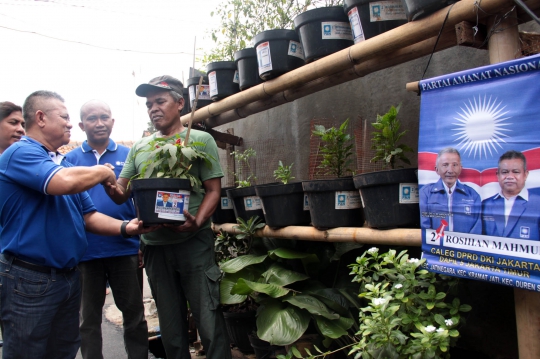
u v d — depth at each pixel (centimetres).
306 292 262
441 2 193
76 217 236
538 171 159
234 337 337
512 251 165
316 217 249
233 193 317
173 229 244
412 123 290
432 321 187
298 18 271
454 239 184
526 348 172
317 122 353
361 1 237
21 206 214
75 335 243
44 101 231
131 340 312
